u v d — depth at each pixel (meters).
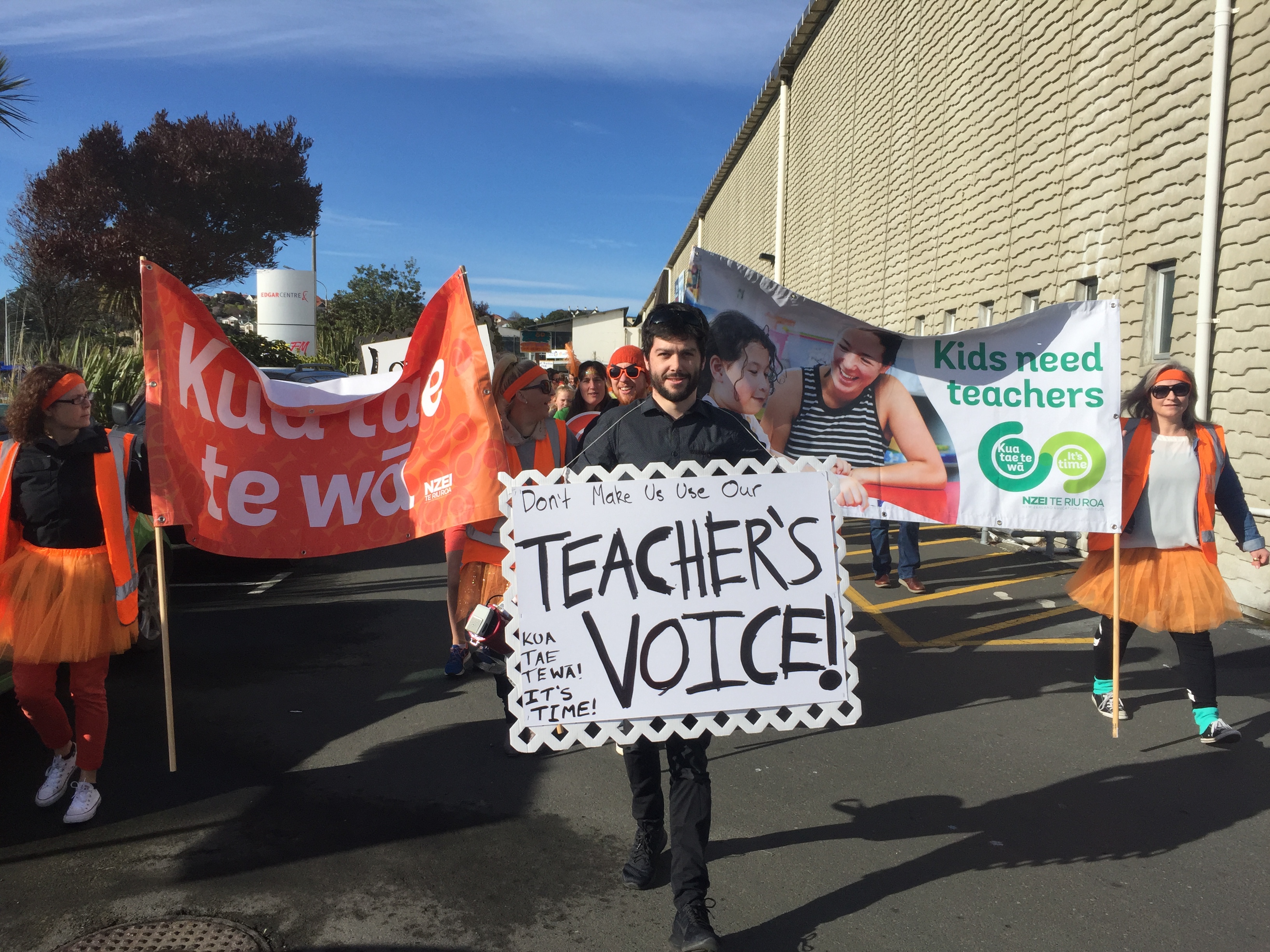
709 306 4.50
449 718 4.66
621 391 4.83
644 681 2.75
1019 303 10.24
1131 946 2.77
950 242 12.00
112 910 2.91
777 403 4.55
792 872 3.18
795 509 2.87
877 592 7.52
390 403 3.84
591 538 2.78
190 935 2.78
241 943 2.74
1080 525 4.38
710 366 4.50
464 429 3.61
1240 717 4.65
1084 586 4.55
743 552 2.83
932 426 4.56
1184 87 7.45
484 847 3.35
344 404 3.81
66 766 3.64
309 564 8.76
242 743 4.31
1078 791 3.82
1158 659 5.64
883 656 5.75
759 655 2.80
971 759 4.16
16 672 3.43
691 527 2.82
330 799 3.73
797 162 20.23
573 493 2.79
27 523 3.40
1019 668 5.50
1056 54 9.40
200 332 3.61
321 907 2.94
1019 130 10.16
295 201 27.11
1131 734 4.45
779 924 2.87
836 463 4.59
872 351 4.54
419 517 3.72
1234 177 6.92
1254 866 3.23
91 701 3.50
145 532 5.56
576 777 3.96
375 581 7.96
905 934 2.81
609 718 2.73
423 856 3.28
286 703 4.86
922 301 12.97
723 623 2.80
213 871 3.15
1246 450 6.80
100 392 12.03
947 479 4.55
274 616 6.72
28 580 3.36
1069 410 4.43
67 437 3.44
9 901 2.96
